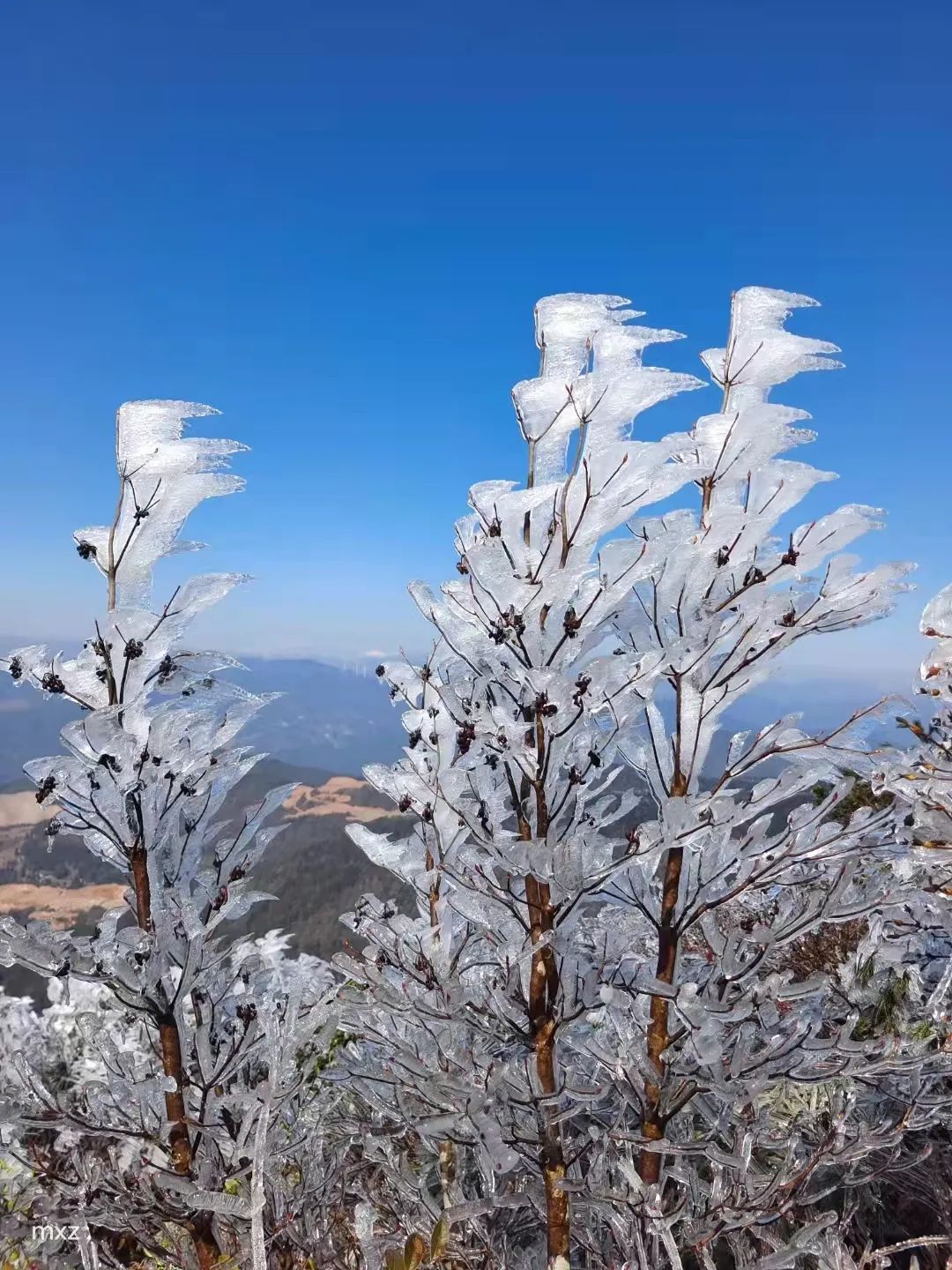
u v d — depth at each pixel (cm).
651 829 201
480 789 215
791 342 209
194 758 237
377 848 260
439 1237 178
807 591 218
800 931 213
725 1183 220
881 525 207
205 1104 237
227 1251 257
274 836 258
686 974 241
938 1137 289
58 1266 291
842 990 227
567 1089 205
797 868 228
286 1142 270
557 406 204
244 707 248
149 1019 240
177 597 224
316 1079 309
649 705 231
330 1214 284
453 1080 198
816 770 217
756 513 217
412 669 258
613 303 205
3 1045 488
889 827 227
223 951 251
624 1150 231
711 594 216
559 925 213
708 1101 228
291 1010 224
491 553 193
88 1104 254
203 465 223
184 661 235
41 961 218
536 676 194
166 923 229
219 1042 258
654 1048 223
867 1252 204
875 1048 200
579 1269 240
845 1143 211
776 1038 209
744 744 230
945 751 246
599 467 192
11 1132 303
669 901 223
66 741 211
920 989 312
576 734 216
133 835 231
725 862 221
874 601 213
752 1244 256
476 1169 293
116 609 215
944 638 259
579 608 204
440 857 225
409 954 238
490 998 230
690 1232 209
